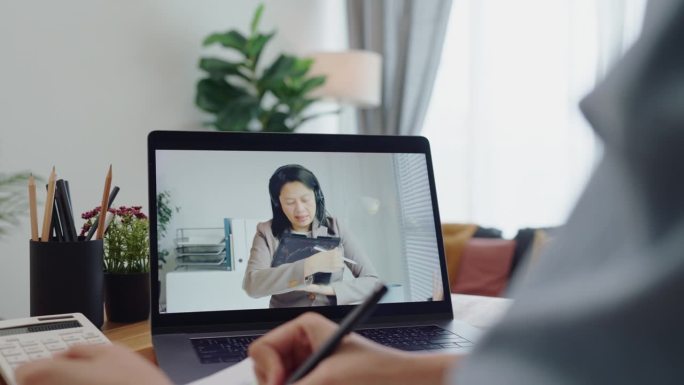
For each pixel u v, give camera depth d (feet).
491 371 0.56
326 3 13.96
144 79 10.49
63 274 2.87
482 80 12.34
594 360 0.52
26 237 8.63
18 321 2.53
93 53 9.73
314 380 1.13
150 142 2.80
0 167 8.66
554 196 11.58
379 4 13.43
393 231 3.05
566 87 11.39
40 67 9.09
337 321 2.84
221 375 1.99
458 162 12.80
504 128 12.13
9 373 1.94
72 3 9.45
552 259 0.59
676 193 0.53
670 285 0.50
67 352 1.33
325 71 11.72
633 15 10.55
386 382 1.10
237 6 12.06
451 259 9.33
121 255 3.18
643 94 0.55
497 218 12.23
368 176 3.07
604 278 0.54
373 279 2.95
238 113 10.81
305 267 2.87
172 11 10.93
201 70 11.22
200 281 2.74
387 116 13.39
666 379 0.49
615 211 0.56
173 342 2.52
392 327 2.86
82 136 9.60
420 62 12.96
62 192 2.98
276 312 2.78
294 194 2.94
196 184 2.82
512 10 12.01
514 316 0.57
